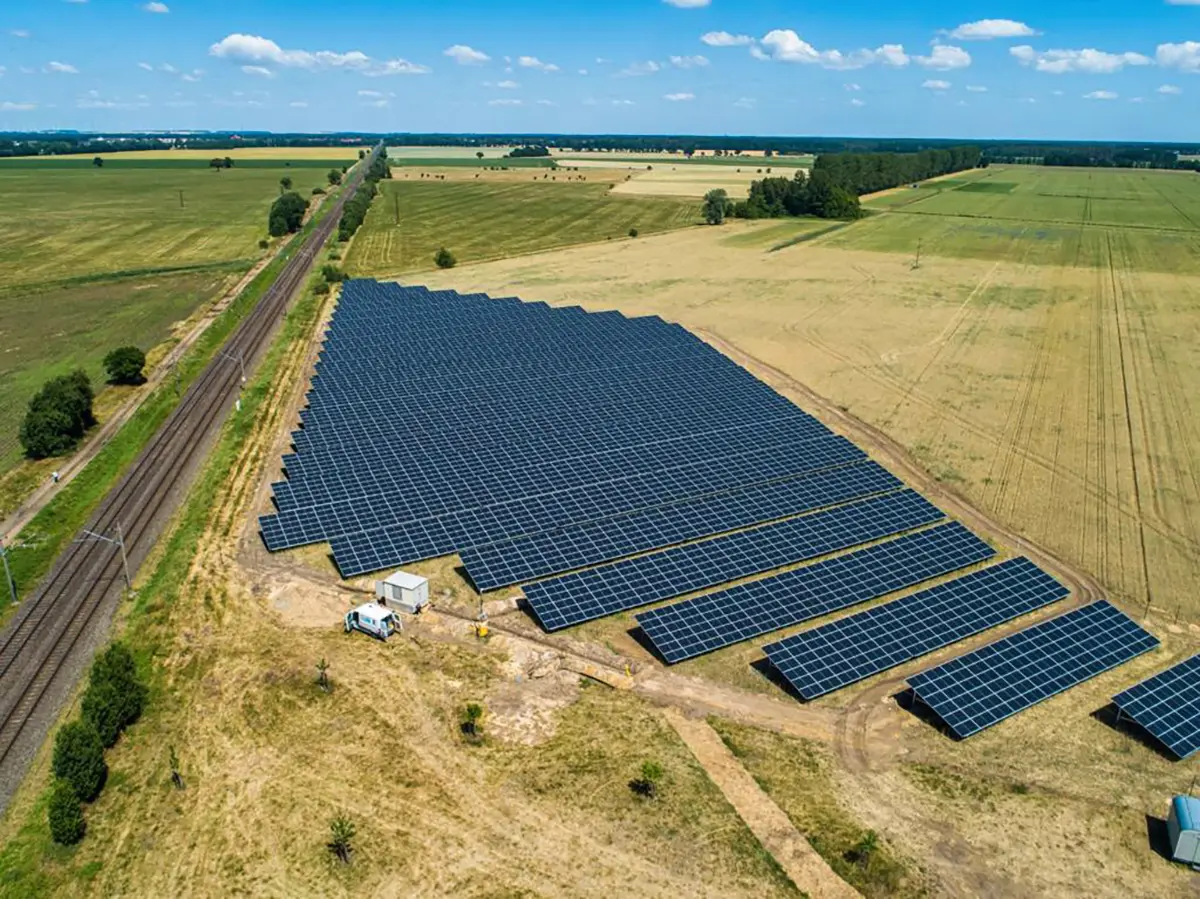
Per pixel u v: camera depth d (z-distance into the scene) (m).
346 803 43.19
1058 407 100.12
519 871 39.47
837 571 63.75
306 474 77.19
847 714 51.25
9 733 48.19
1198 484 81.62
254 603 60.28
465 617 59.44
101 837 41.12
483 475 78.06
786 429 90.44
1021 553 70.19
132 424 93.56
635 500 74.38
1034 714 51.44
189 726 48.50
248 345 123.12
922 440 91.75
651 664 55.19
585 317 133.12
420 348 116.38
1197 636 59.69
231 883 38.72
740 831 42.09
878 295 152.75
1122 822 43.69
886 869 40.22
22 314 138.62
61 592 62.00
